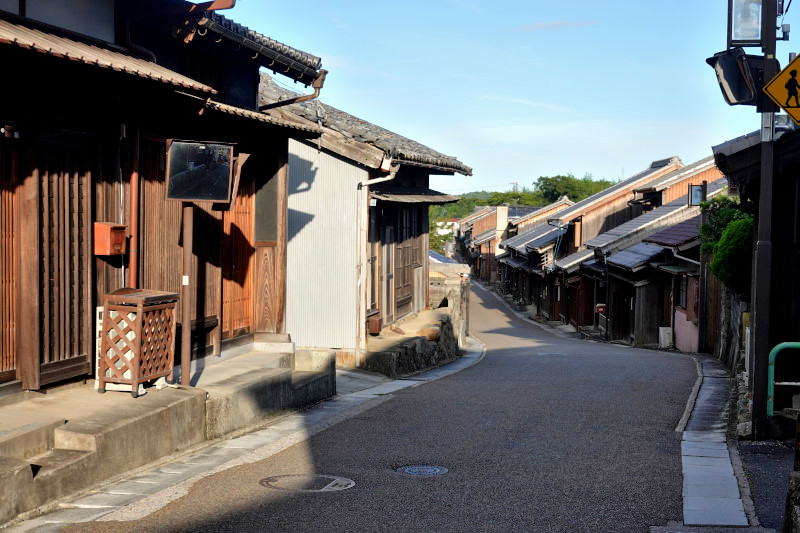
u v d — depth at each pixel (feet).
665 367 55.77
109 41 29.14
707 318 72.08
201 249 33.17
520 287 183.01
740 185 28.14
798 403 27.50
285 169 38.60
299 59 38.19
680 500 20.31
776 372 27.50
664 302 89.76
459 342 81.20
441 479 22.33
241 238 37.47
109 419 22.18
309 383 36.09
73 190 25.07
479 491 21.06
